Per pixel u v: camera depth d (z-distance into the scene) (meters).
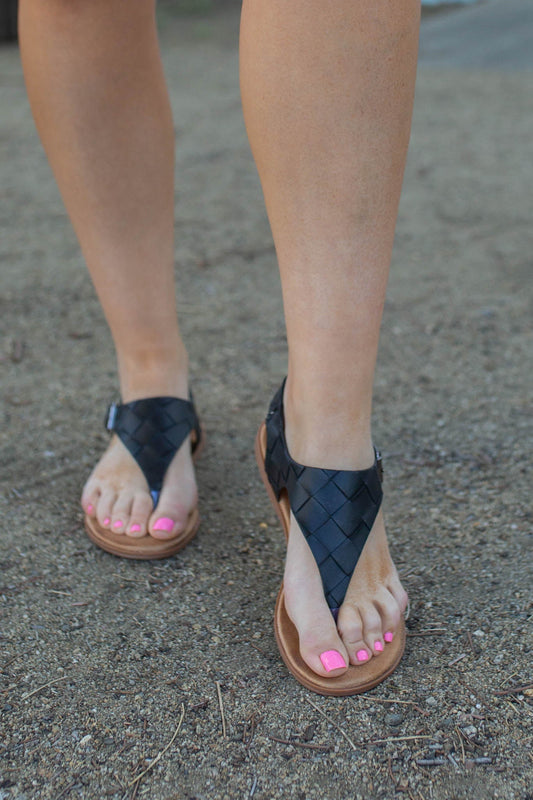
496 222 2.42
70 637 0.92
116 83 0.95
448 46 5.73
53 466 1.28
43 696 0.83
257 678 0.86
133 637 0.92
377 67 0.71
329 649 0.83
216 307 1.89
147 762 0.76
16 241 2.27
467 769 0.74
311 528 0.86
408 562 1.05
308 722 0.80
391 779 0.74
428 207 2.56
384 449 1.33
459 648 0.89
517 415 1.42
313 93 0.72
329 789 0.73
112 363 1.63
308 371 0.84
